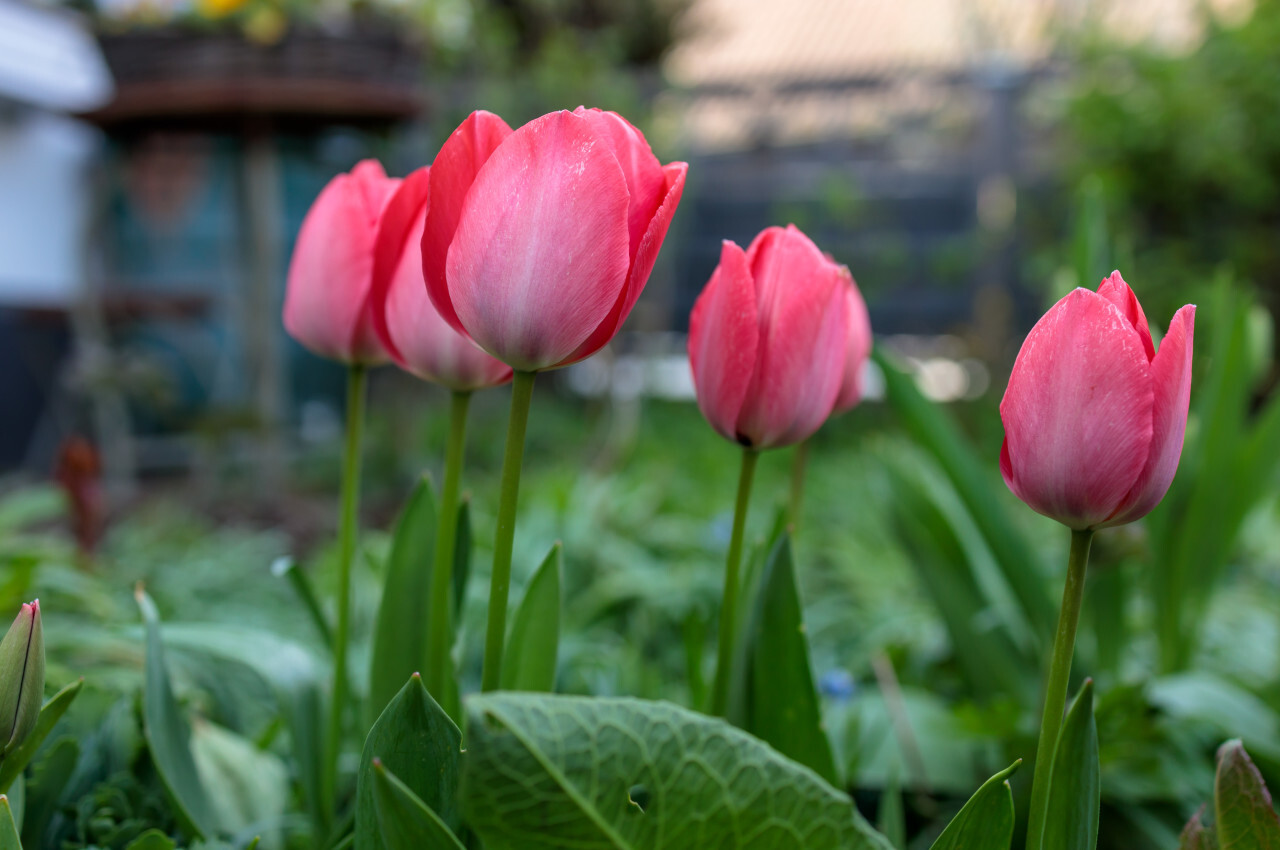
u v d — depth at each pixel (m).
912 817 0.74
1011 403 0.41
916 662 1.04
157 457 2.31
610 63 3.52
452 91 3.07
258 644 0.59
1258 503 0.93
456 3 2.81
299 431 2.37
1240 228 2.98
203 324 2.29
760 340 0.47
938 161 3.97
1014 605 0.84
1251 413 2.70
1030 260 3.49
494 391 3.47
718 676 0.51
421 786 0.42
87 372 2.03
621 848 0.39
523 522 1.59
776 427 0.47
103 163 2.29
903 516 0.91
